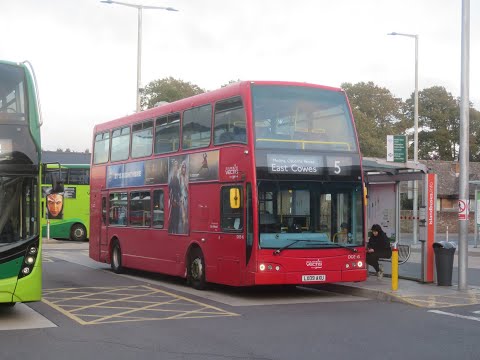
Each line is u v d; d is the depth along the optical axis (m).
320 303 13.88
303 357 8.66
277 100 14.34
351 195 14.65
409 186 33.34
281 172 14.01
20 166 11.06
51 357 8.64
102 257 21.48
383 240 16.83
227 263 14.56
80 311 12.61
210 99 15.60
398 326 10.99
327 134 14.70
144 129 18.89
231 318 11.85
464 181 15.56
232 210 14.44
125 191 19.88
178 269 16.70
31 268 10.95
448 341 9.72
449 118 77.50
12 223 10.88
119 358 8.59
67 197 37.62
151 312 12.52
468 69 15.70
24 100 11.33
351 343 9.58
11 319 11.67
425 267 16.27
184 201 16.44
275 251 13.71
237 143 14.35
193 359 8.54
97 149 22.23
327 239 14.27
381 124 69.38
